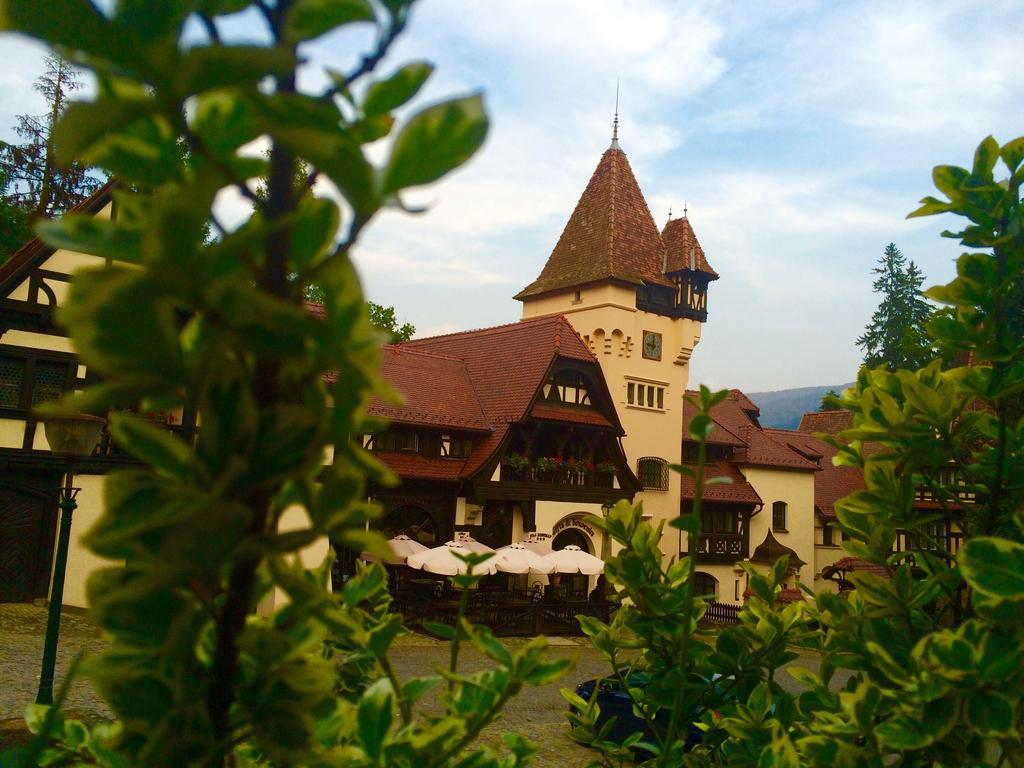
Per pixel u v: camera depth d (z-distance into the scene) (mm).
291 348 880
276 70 801
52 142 849
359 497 939
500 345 28297
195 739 938
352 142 812
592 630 2818
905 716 1736
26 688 10438
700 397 1710
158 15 863
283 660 1075
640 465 29547
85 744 1449
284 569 917
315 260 1005
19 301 16609
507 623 22016
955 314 2223
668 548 29609
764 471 33500
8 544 16531
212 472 892
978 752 1766
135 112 844
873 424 2188
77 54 833
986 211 2010
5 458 16266
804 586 2639
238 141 1022
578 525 26172
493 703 1442
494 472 24250
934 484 2246
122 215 1019
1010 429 2223
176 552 848
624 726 11273
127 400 892
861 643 2168
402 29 984
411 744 1326
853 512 2322
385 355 26109
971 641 1659
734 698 2619
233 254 904
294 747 995
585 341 30453
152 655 974
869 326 65750
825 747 1921
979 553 1564
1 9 808
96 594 945
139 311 822
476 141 832
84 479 17156
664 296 31531
